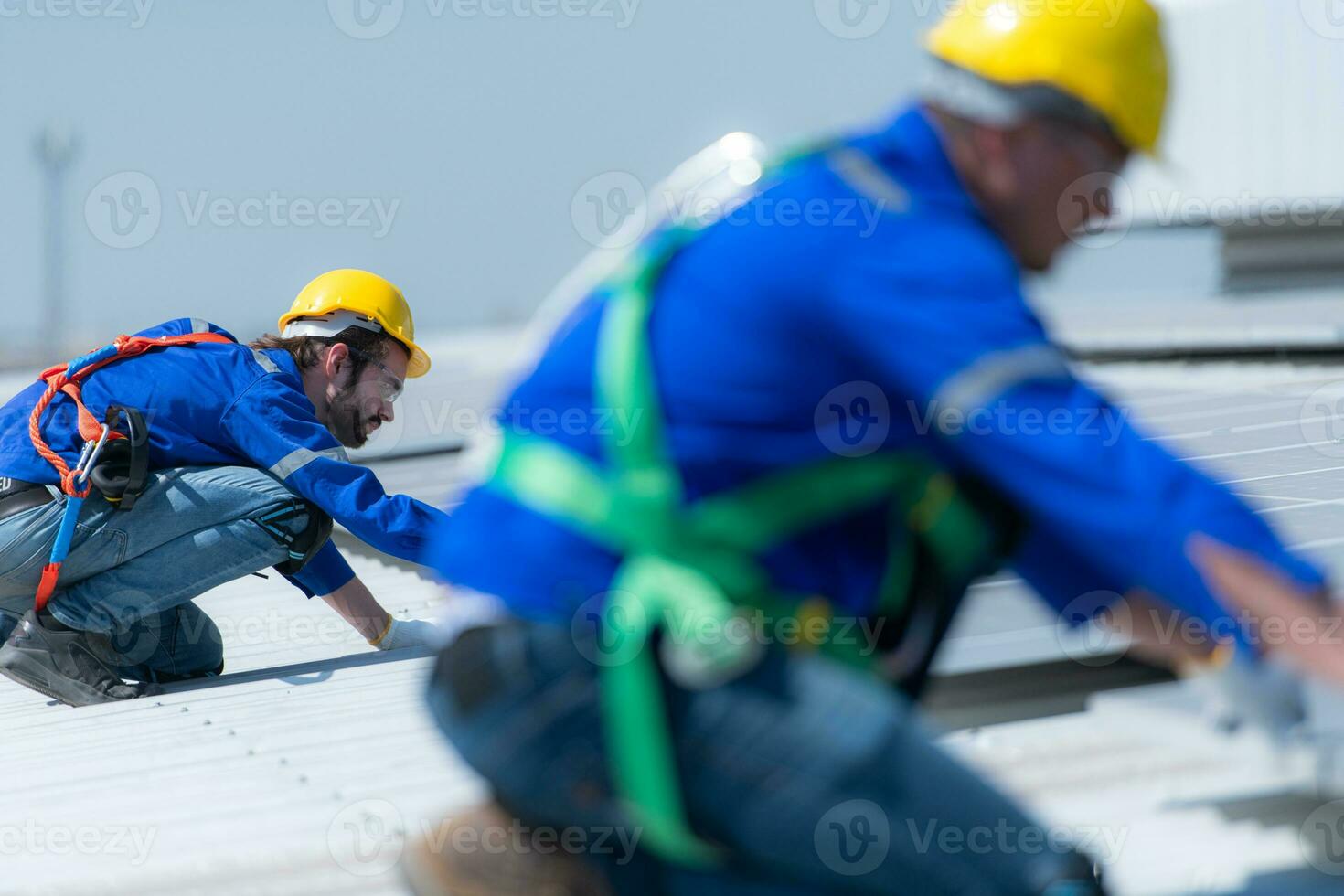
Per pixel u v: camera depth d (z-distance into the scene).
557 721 5.99
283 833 10.26
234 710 15.15
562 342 6.38
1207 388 30.53
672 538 5.89
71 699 16.56
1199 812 9.05
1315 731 8.77
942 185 6.43
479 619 6.29
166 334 17.47
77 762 13.36
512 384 6.55
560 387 6.25
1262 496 17.16
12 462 16.34
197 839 10.35
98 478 15.95
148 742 13.88
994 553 6.88
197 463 16.77
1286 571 5.76
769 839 5.93
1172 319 38.38
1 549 16.17
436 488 30.44
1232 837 8.71
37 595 16.30
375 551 27.52
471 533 6.34
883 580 6.36
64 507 16.14
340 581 17.61
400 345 18.55
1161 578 5.67
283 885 9.23
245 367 17.03
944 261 5.91
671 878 6.57
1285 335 32.94
